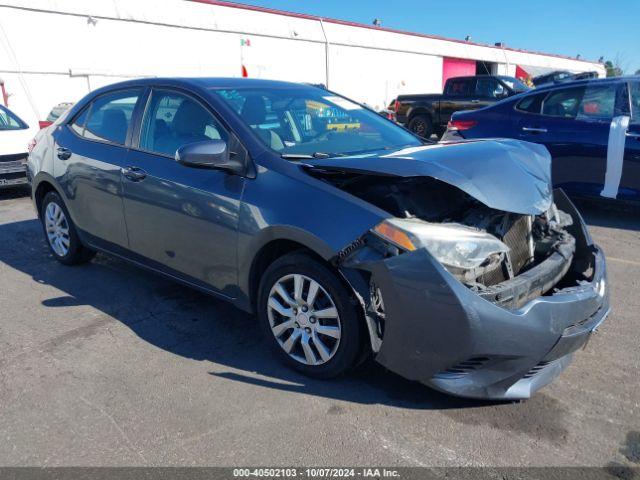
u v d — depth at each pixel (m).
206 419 2.79
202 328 3.82
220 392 3.03
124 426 2.74
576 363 3.31
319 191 2.92
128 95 4.24
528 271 2.89
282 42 24.12
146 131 3.96
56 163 4.70
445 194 3.06
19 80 17.00
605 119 6.42
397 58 29.67
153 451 2.56
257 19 23.34
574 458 2.49
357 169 2.86
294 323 3.12
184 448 2.58
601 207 7.45
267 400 2.95
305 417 2.80
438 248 2.60
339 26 26.86
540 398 2.95
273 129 3.51
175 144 3.73
